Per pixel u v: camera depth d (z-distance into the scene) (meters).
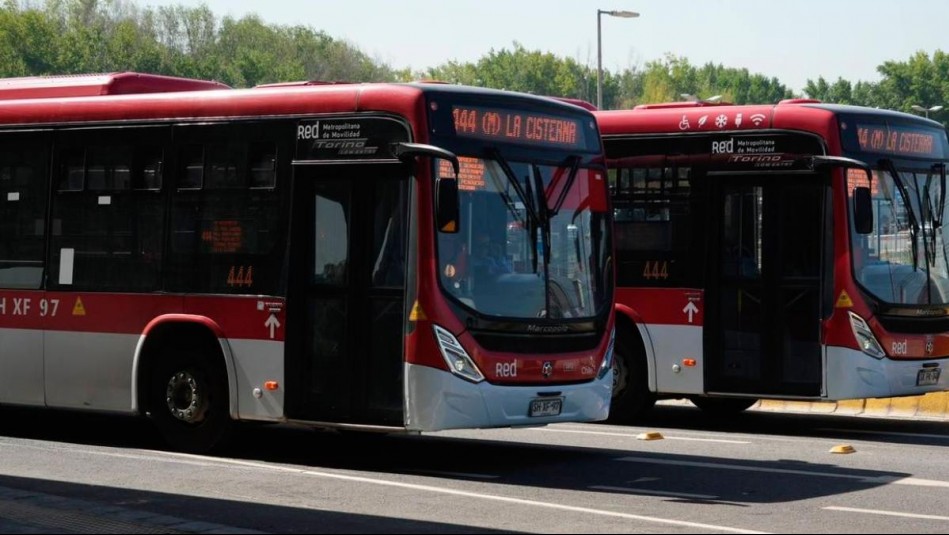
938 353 28.72
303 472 22.08
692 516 18.12
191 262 24.36
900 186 28.67
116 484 20.58
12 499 18.34
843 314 27.53
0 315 26.41
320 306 22.91
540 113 23.44
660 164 29.67
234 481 20.98
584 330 23.28
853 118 28.20
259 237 23.62
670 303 29.44
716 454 24.86
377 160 22.36
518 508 18.62
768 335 28.36
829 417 32.59
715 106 29.36
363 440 27.23
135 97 25.33
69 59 197.12
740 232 28.73
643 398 30.00
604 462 23.78
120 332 25.05
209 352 24.30
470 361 21.70
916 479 21.72
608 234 24.22
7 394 26.38
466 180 22.20
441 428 21.61
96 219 25.52
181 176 24.64
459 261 21.92
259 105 23.84
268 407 23.39
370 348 22.33
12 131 26.59
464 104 22.42
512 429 29.33
